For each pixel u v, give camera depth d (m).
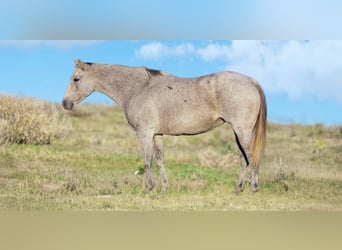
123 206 18.39
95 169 26.11
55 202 18.92
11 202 18.72
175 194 20.45
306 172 25.62
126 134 40.28
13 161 26.39
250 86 19.66
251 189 20.50
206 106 19.95
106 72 21.86
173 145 37.59
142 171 25.58
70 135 36.50
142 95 20.70
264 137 20.00
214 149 34.84
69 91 22.16
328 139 40.09
